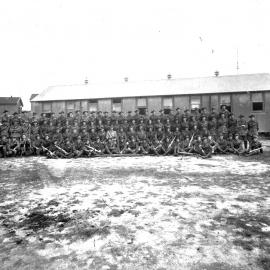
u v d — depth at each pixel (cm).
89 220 408
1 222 406
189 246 321
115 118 1491
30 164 962
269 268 272
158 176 712
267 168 796
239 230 362
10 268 281
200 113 1421
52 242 339
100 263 289
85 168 856
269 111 1814
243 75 2055
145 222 396
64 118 1455
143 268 278
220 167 830
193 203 478
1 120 1318
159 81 2191
